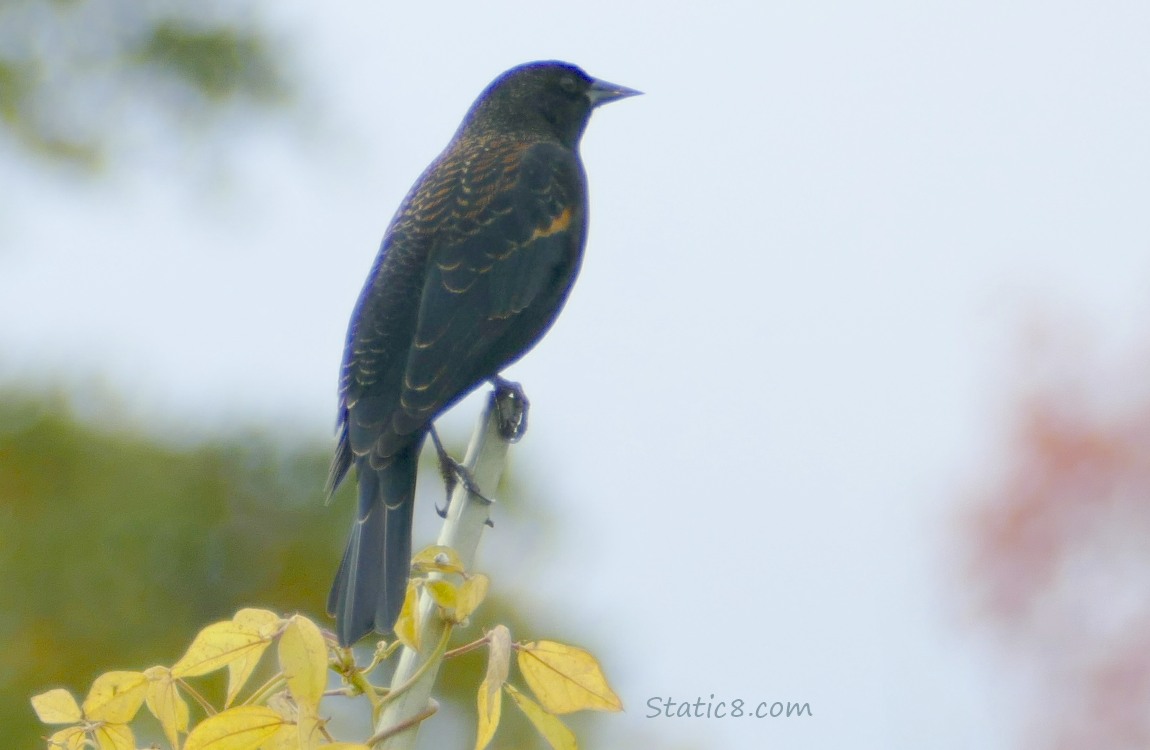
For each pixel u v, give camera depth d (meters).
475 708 15.05
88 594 16.56
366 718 13.12
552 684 5.15
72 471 17.28
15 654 16.23
